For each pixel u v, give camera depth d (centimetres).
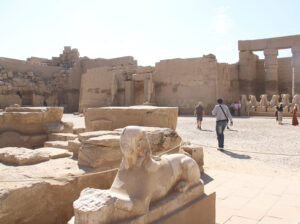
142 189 266
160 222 269
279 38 2511
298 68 2411
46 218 312
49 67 3428
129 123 645
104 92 2872
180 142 564
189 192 321
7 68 3003
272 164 691
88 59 3622
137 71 2734
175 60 2555
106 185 391
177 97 2534
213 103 2358
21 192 288
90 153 396
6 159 405
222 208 419
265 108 2197
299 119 1811
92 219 225
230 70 2583
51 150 471
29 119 758
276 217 385
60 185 326
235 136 1134
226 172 614
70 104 3384
